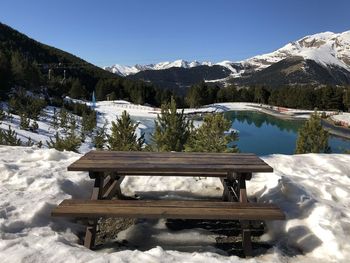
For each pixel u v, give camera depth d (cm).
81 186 490
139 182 536
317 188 489
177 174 473
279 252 347
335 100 9838
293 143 4991
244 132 6006
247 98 11950
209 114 1099
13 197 415
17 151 685
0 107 5109
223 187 501
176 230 402
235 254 354
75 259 282
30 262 276
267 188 482
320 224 365
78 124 5266
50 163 585
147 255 293
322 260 332
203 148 1051
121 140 1414
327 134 1677
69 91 10681
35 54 15188
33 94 7444
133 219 425
